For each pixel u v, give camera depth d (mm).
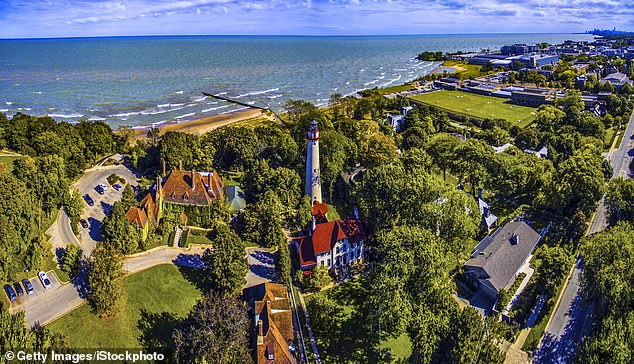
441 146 152500
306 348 76188
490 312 87188
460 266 95375
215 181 117250
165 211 107938
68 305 78938
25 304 78500
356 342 78188
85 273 86562
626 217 119688
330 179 129375
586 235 115875
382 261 79500
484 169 128500
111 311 76000
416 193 95250
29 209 90375
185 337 68062
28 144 136375
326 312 79875
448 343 72000
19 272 84000
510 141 195750
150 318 78500
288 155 136875
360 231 100312
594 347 70625
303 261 94625
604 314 80688
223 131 147250
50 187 101500
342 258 98750
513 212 127062
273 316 75188
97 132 147500
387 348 77250
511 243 100688
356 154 140875
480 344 71312
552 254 97375
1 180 88812
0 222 81375
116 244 91250
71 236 99188
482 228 115750
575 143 180625
